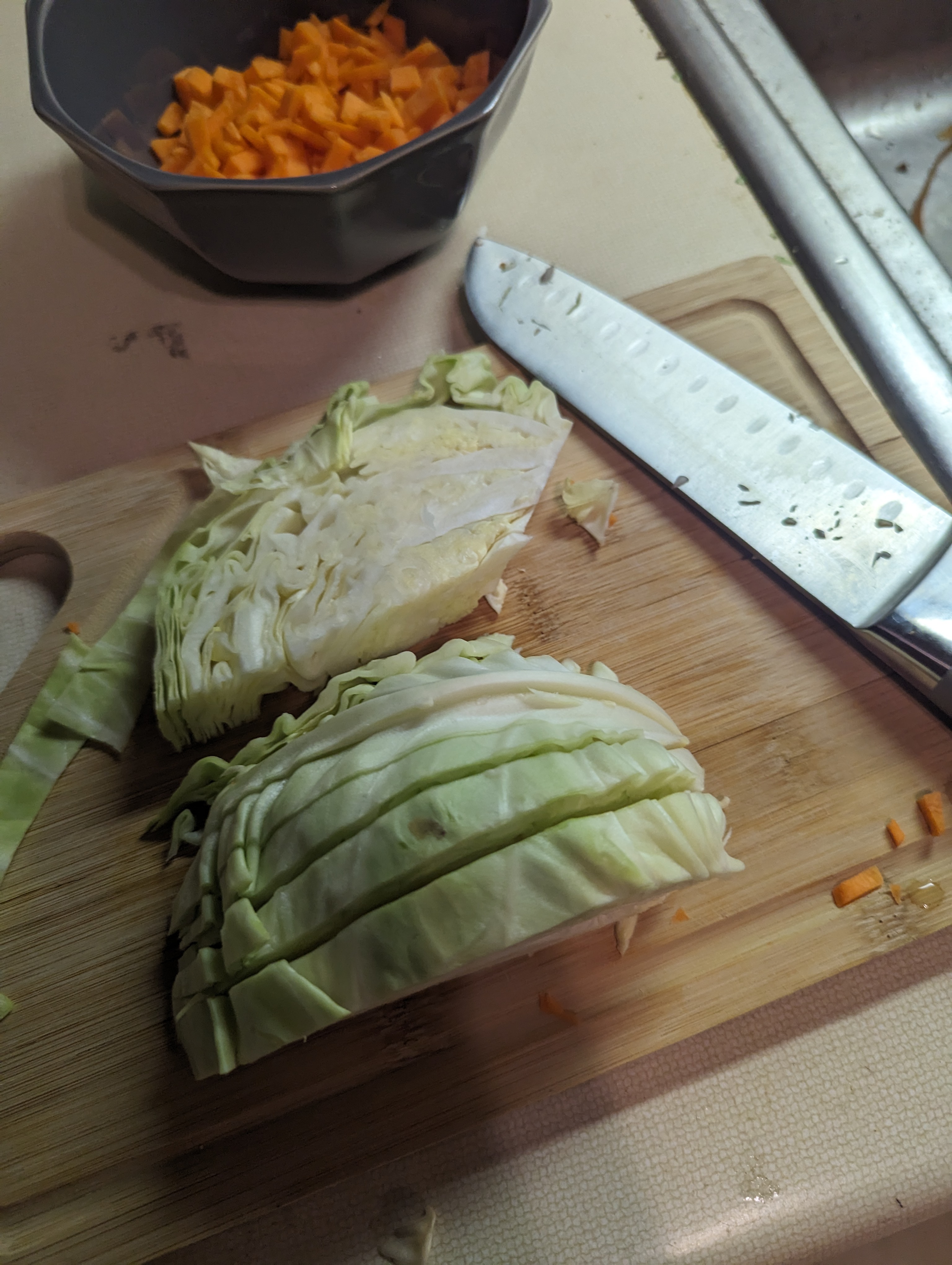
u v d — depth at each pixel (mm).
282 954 204
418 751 211
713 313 306
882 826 246
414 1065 227
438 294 323
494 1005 231
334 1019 197
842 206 332
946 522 254
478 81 322
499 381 289
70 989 232
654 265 330
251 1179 219
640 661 265
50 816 247
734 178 344
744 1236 216
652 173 346
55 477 299
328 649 250
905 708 257
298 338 318
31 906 239
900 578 251
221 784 235
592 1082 231
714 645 265
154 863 243
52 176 342
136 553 273
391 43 335
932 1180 220
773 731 256
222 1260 218
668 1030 230
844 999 240
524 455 274
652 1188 221
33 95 266
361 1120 223
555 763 205
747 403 276
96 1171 219
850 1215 217
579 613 270
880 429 288
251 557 255
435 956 194
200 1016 211
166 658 243
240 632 243
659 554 275
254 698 252
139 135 324
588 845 198
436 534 258
